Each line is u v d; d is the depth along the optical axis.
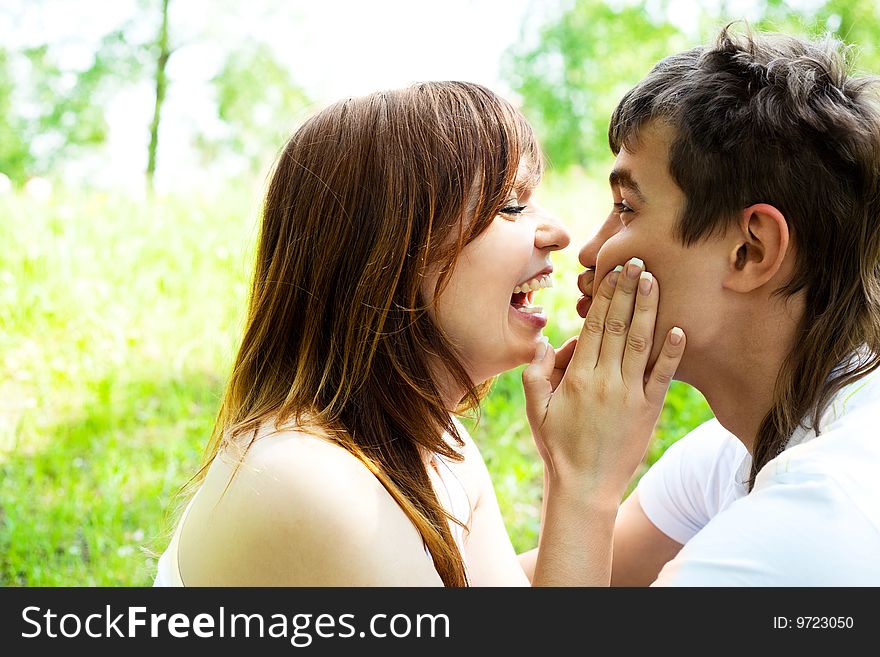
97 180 6.70
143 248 4.75
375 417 1.60
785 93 1.44
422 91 1.63
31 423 3.72
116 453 3.54
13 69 16.89
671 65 1.55
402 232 1.56
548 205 5.93
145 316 4.27
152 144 16.97
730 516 1.29
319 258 1.60
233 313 3.93
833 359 1.45
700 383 1.61
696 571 1.26
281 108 17.83
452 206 1.57
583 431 1.60
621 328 1.58
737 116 1.44
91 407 3.80
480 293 1.61
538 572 1.58
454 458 1.66
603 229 1.65
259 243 1.72
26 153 16.89
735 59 1.49
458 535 1.85
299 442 1.47
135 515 3.32
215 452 1.69
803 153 1.43
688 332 1.54
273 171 1.79
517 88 18.14
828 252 1.45
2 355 3.96
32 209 5.40
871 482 1.23
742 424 1.60
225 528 1.44
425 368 1.62
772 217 1.42
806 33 1.65
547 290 4.25
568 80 17.62
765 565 1.23
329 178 1.60
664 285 1.53
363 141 1.58
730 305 1.51
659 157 1.50
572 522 1.58
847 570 1.20
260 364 1.68
